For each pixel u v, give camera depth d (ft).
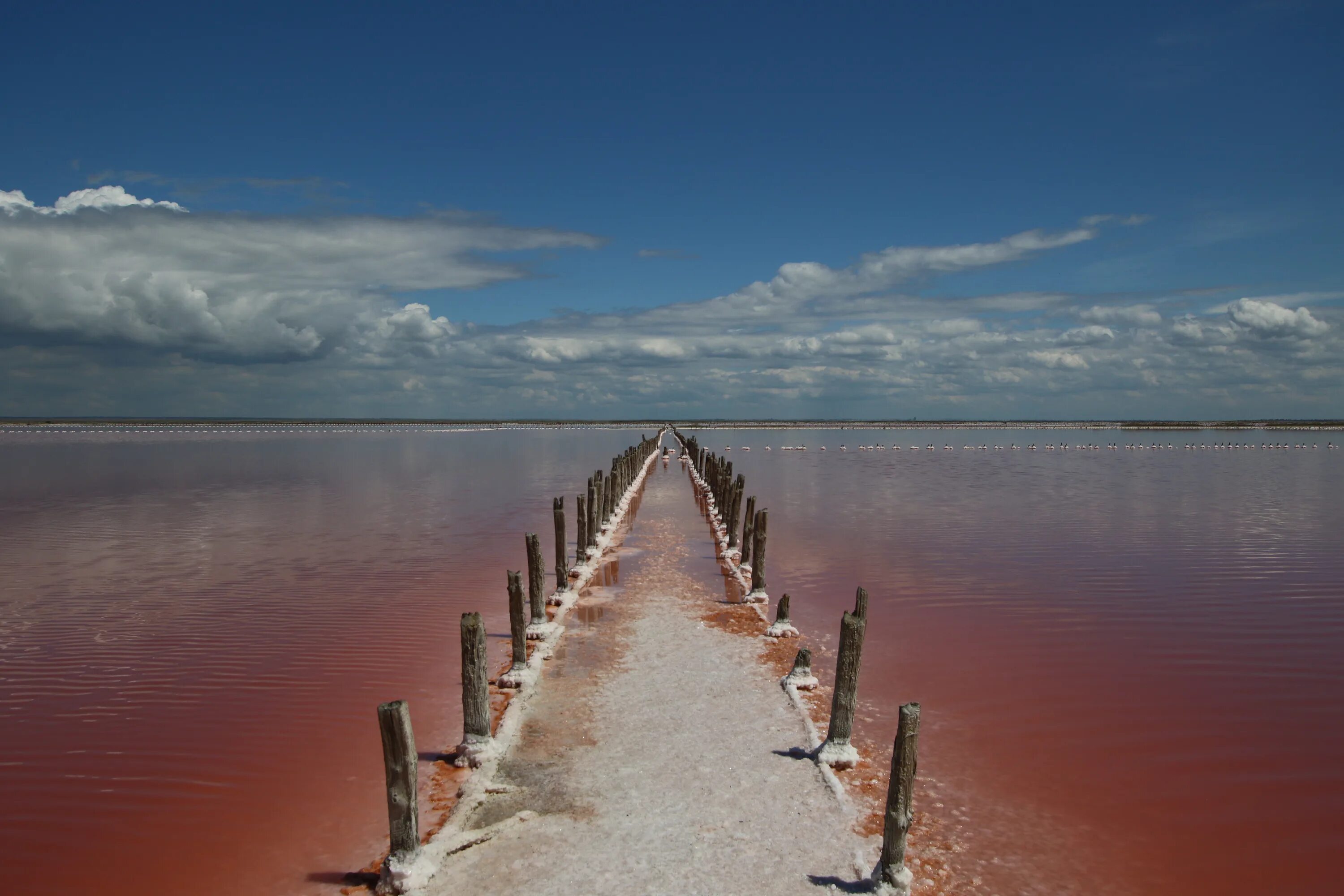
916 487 151.12
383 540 90.27
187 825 32.19
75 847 30.73
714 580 72.84
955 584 70.44
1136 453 277.85
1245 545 89.35
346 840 31.17
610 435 421.59
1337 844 31.60
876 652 52.37
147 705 43.24
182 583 69.31
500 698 44.21
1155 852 30.89
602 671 48.44
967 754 38.22
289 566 76.02
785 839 30.32
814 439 391.45
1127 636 55.83
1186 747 39.29
